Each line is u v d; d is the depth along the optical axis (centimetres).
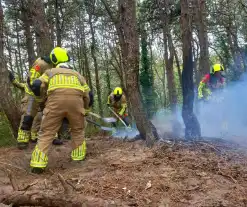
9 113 645
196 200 311
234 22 1886
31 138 632
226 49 1862
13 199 274
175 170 398
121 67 1928
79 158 476
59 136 646
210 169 399
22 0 1230
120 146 556
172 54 1666
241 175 379
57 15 1597
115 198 315
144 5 1761
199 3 1345
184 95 549
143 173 392
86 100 498
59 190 300
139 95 552
